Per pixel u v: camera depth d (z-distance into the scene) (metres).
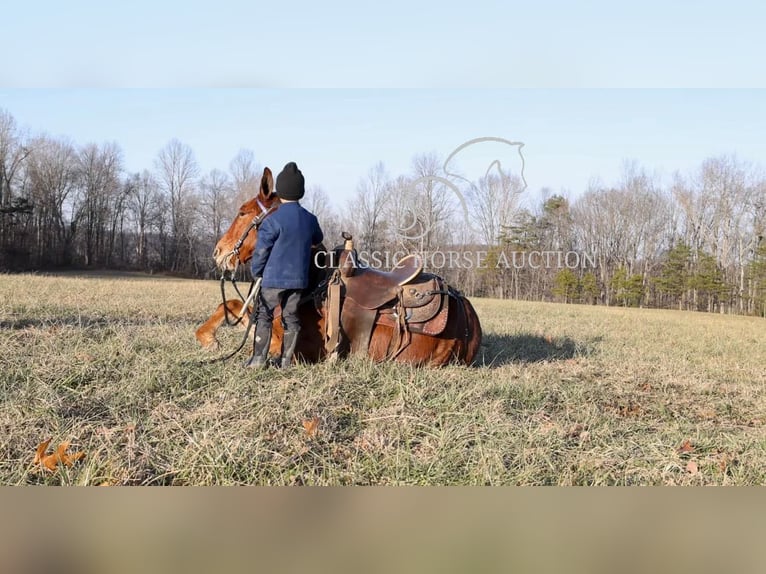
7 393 4.95
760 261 50.03
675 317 26.67
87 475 3.46
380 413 4.91
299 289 6.14
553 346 9.61
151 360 6.17
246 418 4.55
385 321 6.39
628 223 51.38
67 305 12.62
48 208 72.25
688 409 5.85
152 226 79.06
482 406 5.13
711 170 54.09
